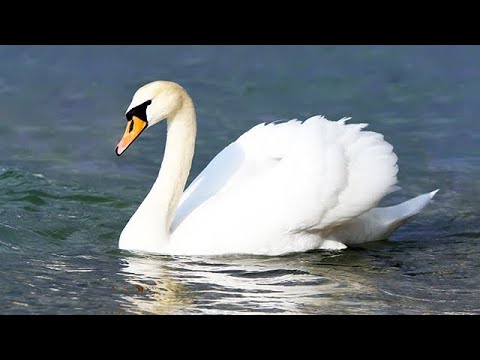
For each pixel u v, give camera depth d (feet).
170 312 41.96
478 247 51.72
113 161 65.72
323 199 48.47
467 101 75.72
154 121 49.32
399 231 54.49
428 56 83.87
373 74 81.00
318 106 75.15
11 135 70.13
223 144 67.67
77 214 55.72
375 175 48.98
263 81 79.92
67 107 75.51
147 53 85.46
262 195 49.01
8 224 53.06
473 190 61.11
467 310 42.88
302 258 48.98
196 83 79.56
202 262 47.96
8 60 83.20
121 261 48.19
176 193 50.16
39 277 45.91
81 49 85.10
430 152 67.10
